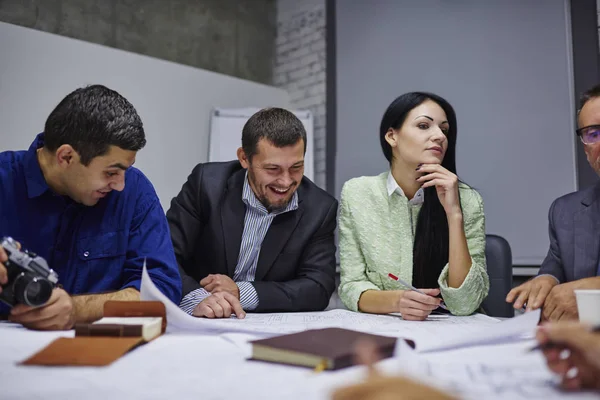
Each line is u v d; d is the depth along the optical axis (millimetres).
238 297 1632
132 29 4117
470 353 826
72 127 1194
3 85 3131
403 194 1823
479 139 3398
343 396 424
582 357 578
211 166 1985
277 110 1757
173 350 860
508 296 1356
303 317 1434
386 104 3898
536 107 3182
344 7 4195
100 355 774
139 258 1406
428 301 1365
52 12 3746
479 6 3449
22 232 1338
